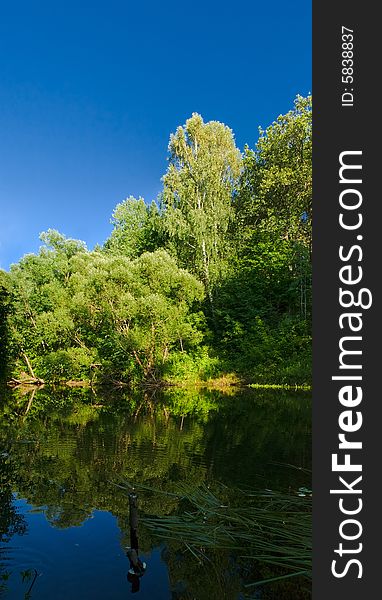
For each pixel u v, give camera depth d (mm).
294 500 7016
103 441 11758
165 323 28062
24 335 30703
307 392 23406
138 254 44781
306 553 5188
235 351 30281
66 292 32781
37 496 7398
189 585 4660
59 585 4652
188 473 8695
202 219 33125
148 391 25734
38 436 12414
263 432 13031
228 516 6359
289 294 32344
